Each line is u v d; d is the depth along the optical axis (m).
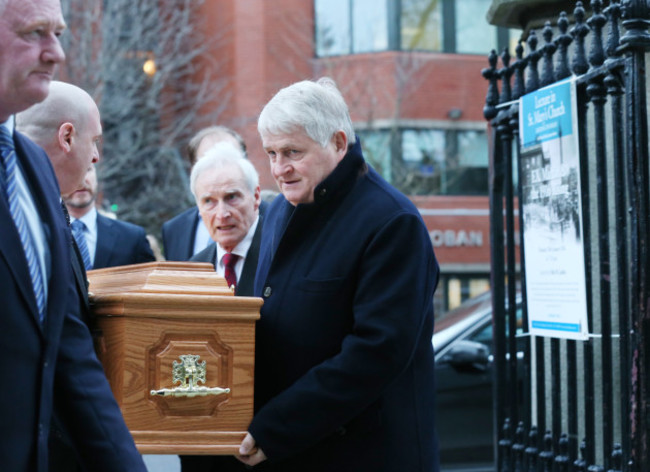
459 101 19.70
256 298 2.80
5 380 2.04
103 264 4.70
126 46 16.44
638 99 2.94
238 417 2.79
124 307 2.66
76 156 2.81
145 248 4.89
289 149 2.90
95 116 2.87
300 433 2.75
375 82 19.05
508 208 3.76
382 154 18.28
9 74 2.08
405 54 19.02
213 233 3.82
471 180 19.98
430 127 19.50
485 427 7.00
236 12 19.27
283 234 2.98
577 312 3.27
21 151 2.22
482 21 19.92
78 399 2.24
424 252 2.86
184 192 17.06
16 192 2.14
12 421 2.04
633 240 2.93
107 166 15.98
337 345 2.88
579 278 3.26
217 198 3.77
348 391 2.75
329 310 2.88
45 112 2.77
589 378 3.25
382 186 2.98
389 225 2.85
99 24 15.53
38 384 2.10
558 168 3.38
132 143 18.17
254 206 3.86
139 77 17.80
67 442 2.53
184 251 4.84
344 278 2.87
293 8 19.33
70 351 2.26
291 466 2.90
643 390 2.88
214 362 2.76
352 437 2.87
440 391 6.95
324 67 19.28
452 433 6.94
